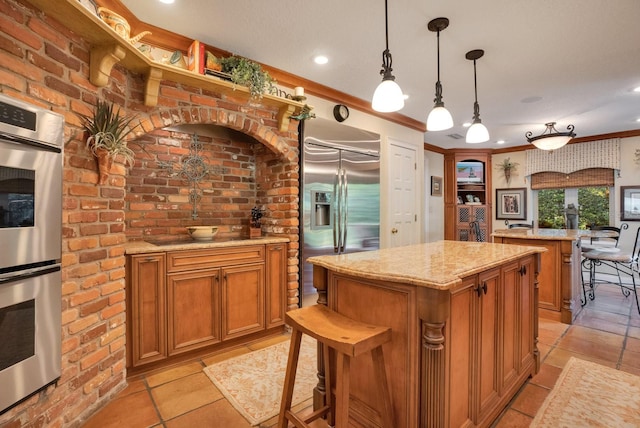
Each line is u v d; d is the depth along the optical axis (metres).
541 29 2.30
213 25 2.27
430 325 1.27
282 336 2.86
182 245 2.31
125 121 2.03
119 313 1.95
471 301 1.52
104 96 1.87
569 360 2.41
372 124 4.08
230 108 2.57
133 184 2.62
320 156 3.28
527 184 6.22
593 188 5.61
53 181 1.49
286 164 2.99
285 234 2.98
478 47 2.55
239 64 2.46
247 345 2.66
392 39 2.45
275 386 2.07
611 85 3.32
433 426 1.28
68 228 1.61
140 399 1.91
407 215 4.55
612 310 3.63
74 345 1.64
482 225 6.56
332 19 2.20
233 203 3.19
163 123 2.25
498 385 1.76
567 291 3.22
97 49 1.74
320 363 1.76
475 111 2.76
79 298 1.67
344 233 3.50
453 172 6.62
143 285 2.15
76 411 1.65
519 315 2.01
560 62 2.81
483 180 6.66
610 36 2.39
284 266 2.91
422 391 1.31
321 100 3.48
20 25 1.38
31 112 1.38
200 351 2.45
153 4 2.03
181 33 2.37
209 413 1.80
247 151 3.31
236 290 2.59
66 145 1.60
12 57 1.34
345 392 1.23
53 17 1.51
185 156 2.89
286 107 2.81
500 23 2.23
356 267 1.53
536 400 1.91
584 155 5.52
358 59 2.78
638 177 5.01
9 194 1.31
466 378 1.48
